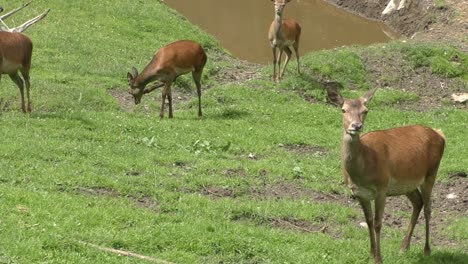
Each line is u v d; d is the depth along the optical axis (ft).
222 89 179.93
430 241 106.32
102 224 92.89
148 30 226.79
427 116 174.29
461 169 134.92
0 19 170.81
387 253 95.40
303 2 300.61
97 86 175.94
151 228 92.84
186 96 182.19
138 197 107.34
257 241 93.40
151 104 169.99
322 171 131.34
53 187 104.94
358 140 84.53
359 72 198.08
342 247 96.48
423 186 94.58
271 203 111.34
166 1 302.04
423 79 198.49
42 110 152.76
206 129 149.38
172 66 154.10
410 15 262.26
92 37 210.59
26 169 110.52
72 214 93.66
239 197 114.73
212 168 125.08
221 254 89.71
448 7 251.80
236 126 154.10
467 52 215.31
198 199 108.06
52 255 81.66
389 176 87.81
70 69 185.26
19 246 81.30
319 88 187.73
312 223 108.06
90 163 118.62
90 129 139.54
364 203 89.51
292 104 175.63
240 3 300.40
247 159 135.03
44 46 197.88
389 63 203.00
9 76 156.87
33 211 92.17
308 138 153.07
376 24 273.13
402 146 89.51
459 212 119.96
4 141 122.01
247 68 210.38
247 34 262.26
